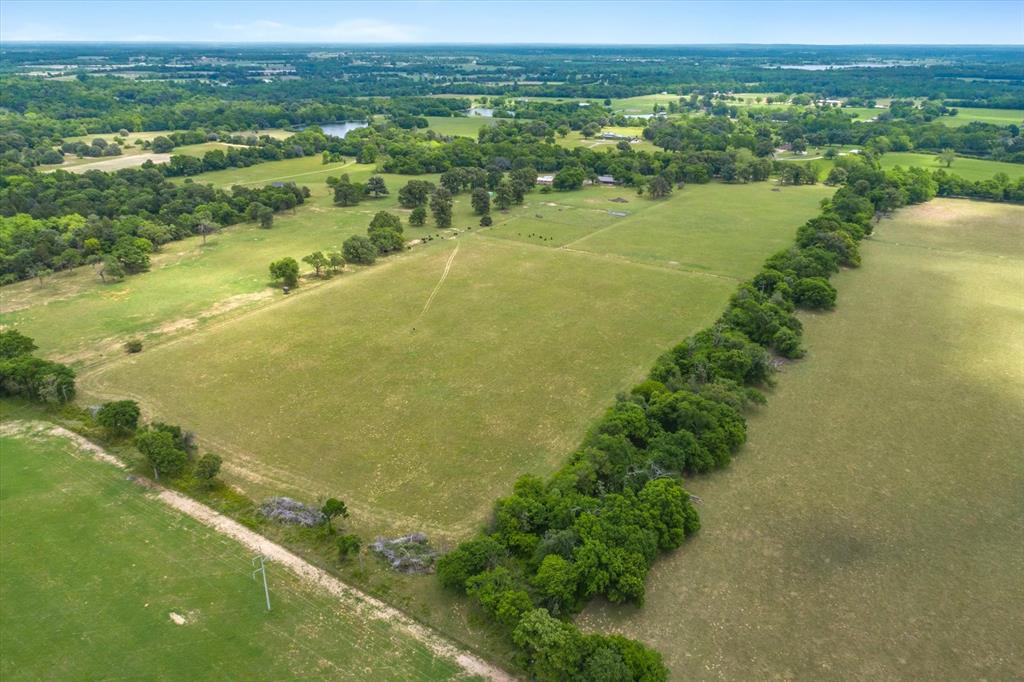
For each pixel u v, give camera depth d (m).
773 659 56.53
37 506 74.06
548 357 109.19
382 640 57.66
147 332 119.62
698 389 92.38
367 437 87.25
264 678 54.06
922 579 65.19
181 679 54.00
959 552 68.56
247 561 66.44
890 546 69.25
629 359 108.56
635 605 61.34
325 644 57.25
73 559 66.50
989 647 58.03
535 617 54.75
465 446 85.38
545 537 65.50
